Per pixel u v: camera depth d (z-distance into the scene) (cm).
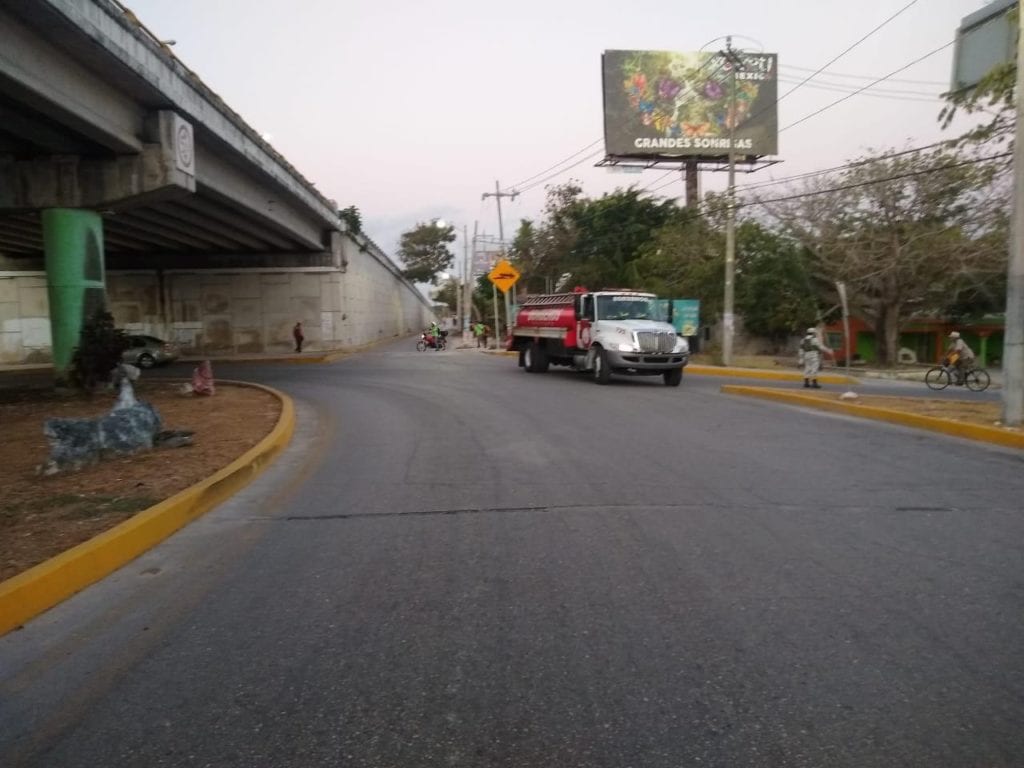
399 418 1417
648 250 4094
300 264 4166
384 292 6656
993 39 1602
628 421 1354
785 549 619
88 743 354
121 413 1002
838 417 1427
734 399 1722
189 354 4128
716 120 4522
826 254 3086
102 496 753
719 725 361
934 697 383
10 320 4053
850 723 361
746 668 416
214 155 2381
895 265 2838
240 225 3189
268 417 1361
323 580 564
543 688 397
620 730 357
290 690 400
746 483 855
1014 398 1186
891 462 980
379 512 748
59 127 1717
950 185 2778
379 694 394
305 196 3294
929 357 3775
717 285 3475
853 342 3750
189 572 590
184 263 4119
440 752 342
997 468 942
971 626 468
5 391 1981
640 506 755
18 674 427
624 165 4603
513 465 962
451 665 425
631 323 2062
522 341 2628
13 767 336
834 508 748
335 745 349
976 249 2753
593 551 618
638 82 4475
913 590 528
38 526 652
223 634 472
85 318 1941
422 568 584
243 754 343
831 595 520
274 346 4184
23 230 2964
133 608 520
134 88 1736
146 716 377
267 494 839
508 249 5397
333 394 1880
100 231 2000
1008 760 330
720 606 502
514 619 486
